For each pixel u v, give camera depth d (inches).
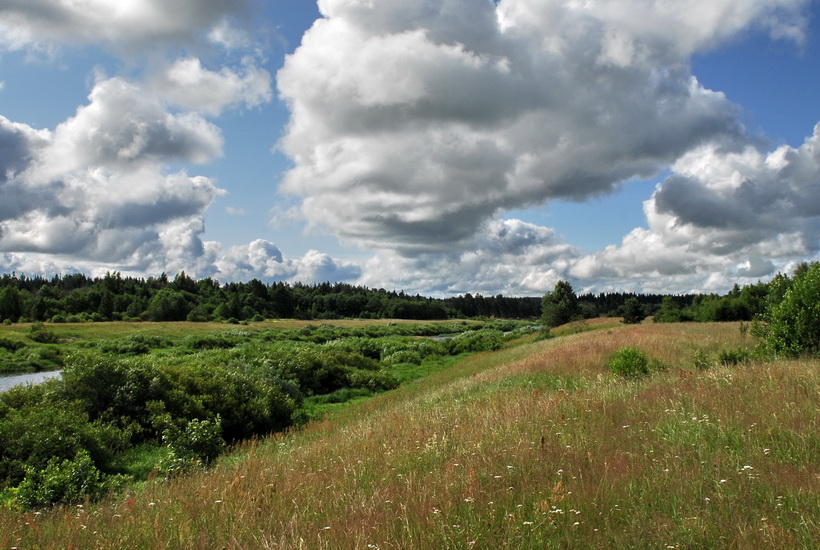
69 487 384.8
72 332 2544.3
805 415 267.9
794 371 391.2
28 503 364.2
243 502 230.7
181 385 689.0
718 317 2249.0
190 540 192.1
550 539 164.4
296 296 7037.4
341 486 248.8
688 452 234.8
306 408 871.1
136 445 568.7
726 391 349.1
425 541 169.3
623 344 922.1
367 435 413.1
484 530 173.0
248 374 919.7
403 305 7273.6
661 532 162.1
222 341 2369.6
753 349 655.1
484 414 406.9
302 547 171.9
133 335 2395.4
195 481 331.6
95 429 522.9
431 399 668.1
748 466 200.4
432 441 317.1
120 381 629.9
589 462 242.4
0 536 218.5
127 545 199.9
